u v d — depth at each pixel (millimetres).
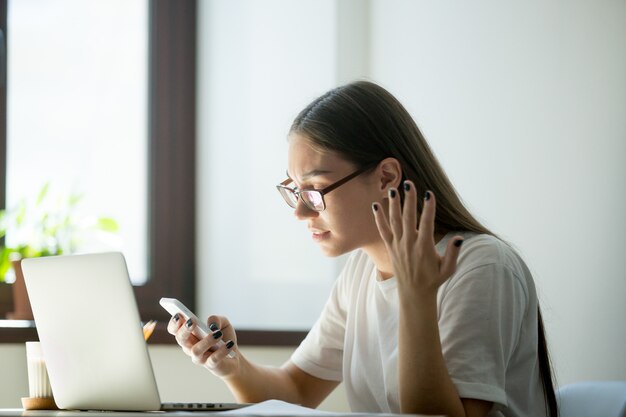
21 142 3230
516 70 2566
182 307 1745
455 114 2826
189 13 3348
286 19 3154
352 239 1746
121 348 1568
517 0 2566
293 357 2148
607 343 2207
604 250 2217
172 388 2768
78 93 3283
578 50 2344
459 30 2795
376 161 1732
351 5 3145
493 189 2660
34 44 3260
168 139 3312
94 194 3273
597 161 2252
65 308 1639
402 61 3051
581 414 1746
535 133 2482
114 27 3318
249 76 3219
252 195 3176
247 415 1272
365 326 1908
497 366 1554
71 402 1673
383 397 1832
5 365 2697
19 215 3125
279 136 3119
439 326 1598
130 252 3283
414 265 1418
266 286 3119
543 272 2471
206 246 3283
